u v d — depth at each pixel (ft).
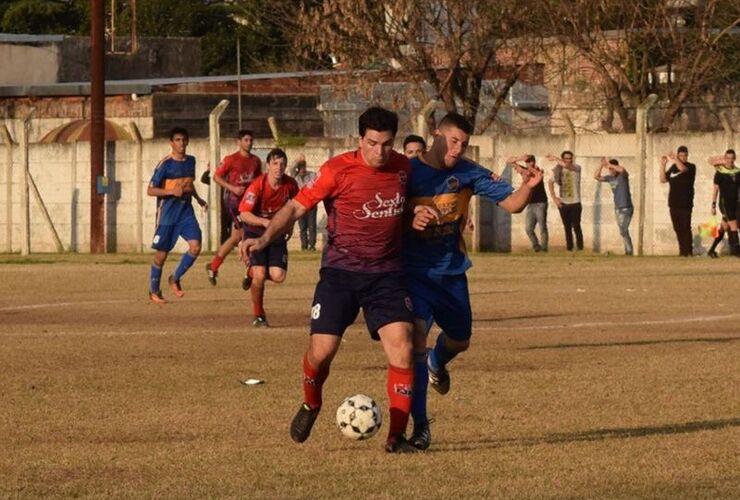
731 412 87.76
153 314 155.63
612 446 75.51
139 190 289.53
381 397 94.32
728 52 321.52
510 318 149.07
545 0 318.04
